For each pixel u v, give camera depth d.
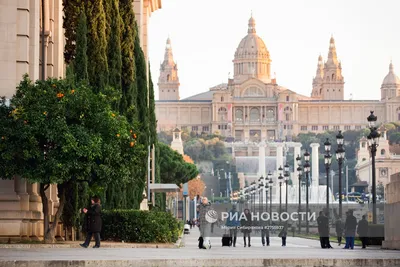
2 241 75.94
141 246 86.06
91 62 95.12
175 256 62.75
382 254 71.44
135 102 111.94
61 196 79.00
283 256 64.50
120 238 92.56
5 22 77.94
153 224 93.38
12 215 76.94
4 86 77.56
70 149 74.81
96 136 76.69
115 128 78.50
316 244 114.44
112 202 100.81
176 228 110.81
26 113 74.38
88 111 77.62
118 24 103.25
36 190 82.56
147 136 120.94
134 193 111.38
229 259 58.25
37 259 55.09
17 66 77.94
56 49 90.06
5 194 77.38
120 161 80.88
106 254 63.50
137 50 121.88
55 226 78.75
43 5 86.62
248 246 96.94
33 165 75.44
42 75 85.50
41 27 87.31
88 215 76.56
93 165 77.38
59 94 76.06
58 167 74.50
